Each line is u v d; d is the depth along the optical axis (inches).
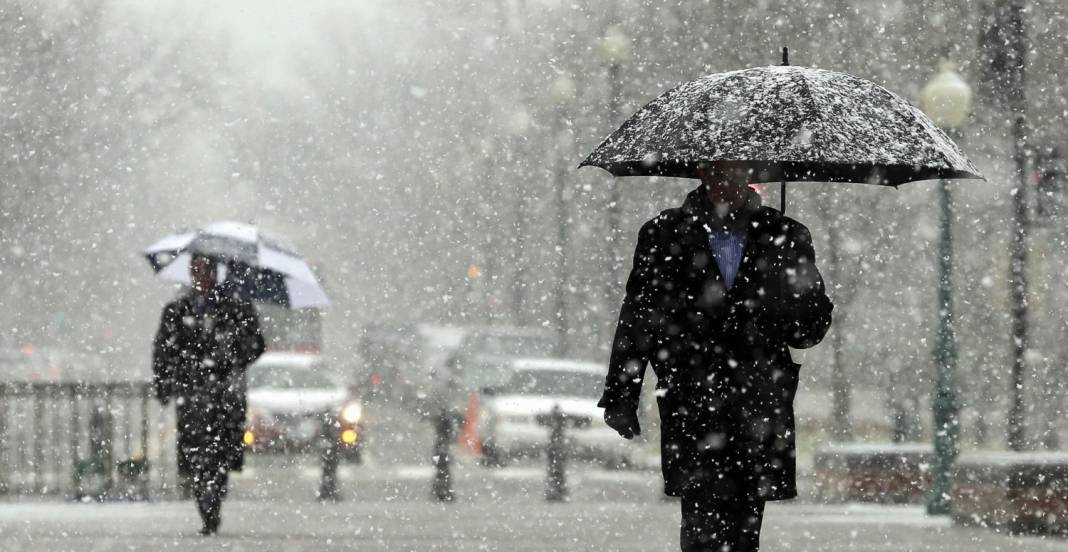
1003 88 2319.1
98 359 4242.1
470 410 2363.4
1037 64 2365.9
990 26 2314.2
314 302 1486.2
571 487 2062.0
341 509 1663.4
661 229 668.1
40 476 1856.5
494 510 1665.8
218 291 1273.4
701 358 659.4
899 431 2459.4
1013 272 2118.6
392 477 2217.0
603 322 3742.6
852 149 650.2
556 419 1866.4
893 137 661.9
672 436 663.8
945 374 1561.3
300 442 2340.1
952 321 1568.7
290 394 2413.9
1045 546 1234.6
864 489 1835.6
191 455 1273.4
